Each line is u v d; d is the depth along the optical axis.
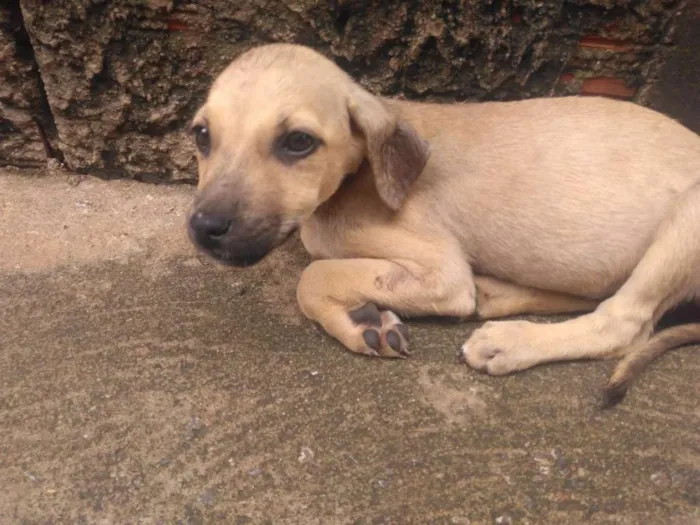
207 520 0.30
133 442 0.33
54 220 0.49
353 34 0.47
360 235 0.39
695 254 0.35
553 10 0.45
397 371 0.37
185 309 0.41
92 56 0.48
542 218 0.38
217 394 0.35
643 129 0.38
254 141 0.33
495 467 0.32
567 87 0.49
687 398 0.35
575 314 0.41
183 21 0.46
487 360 0.36
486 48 0.47
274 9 0.46
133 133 0.51
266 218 0.33
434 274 0.38
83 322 0.40
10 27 0.48
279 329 0.40
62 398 0.35
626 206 0.37
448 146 0.39
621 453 0.32
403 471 0.31
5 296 0.42
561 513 0.30
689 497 0.30
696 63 0.46
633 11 0.45
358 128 0.36
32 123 0.52
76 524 0.29
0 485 0.31
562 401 0.35
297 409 0.34
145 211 0.51
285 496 0.30
